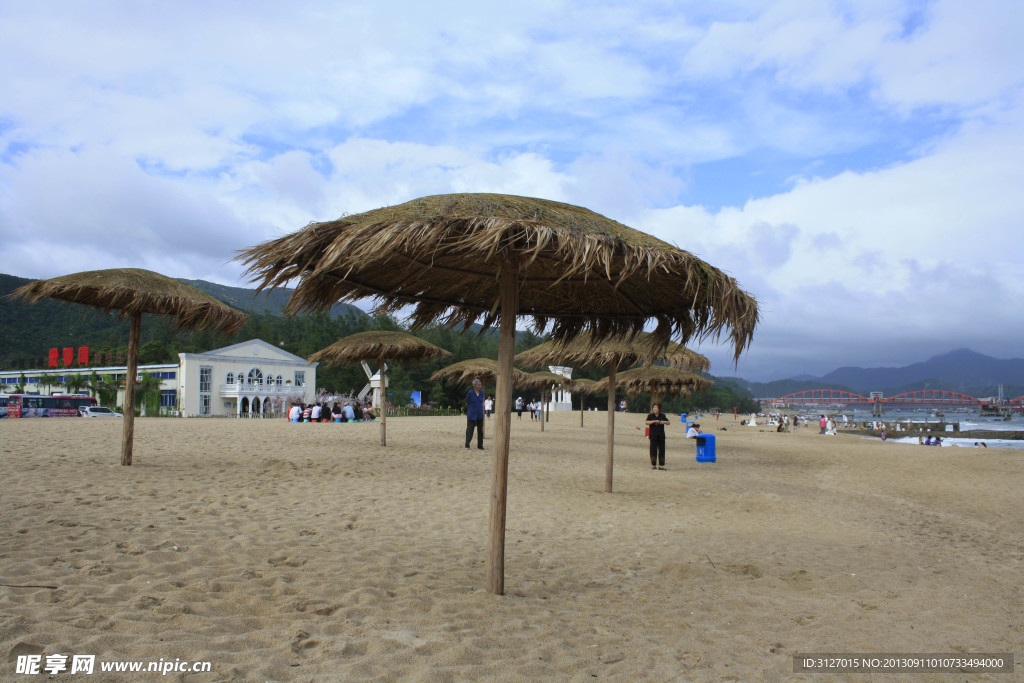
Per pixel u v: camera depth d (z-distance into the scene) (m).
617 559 5.90
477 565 5.20
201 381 53.94
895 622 4.51
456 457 13.30
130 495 6.73
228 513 6.21
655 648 3.66
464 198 4.10
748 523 8.16
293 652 3.02
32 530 4.88
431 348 14.41
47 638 2.85
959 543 7.68
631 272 3.71
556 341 6.00
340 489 8.27
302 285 4.23
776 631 4.19
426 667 2.97
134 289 8.35
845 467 16.11
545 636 3.65
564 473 12.22
